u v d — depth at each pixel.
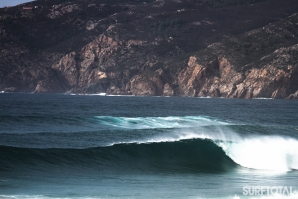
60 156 45.97
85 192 35.66
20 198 32.84
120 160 48.06
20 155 44.34
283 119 105.19
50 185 37.84
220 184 40.56
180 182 41.38
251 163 50.84
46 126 68.50
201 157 50.62
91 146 51.34
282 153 53.34
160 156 50.06
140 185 39.38
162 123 75.31
